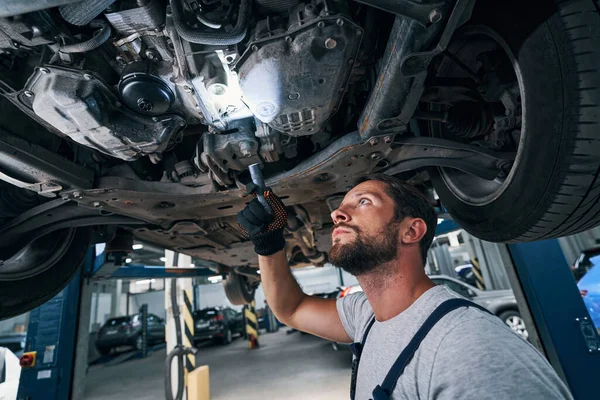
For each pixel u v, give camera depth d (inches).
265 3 34.5
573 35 31.9
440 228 135.4
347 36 33.8
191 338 153.8
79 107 37.9
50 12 33.4
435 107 57.7
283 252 40.1
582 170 34.0
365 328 31.4
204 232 75.0
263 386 171.2
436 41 33.3
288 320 41.8
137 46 38.0
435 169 63.0
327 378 171.2
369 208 28.6
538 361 19.4
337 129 54.8
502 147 50.1
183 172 55.5
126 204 56.2
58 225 63.6
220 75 38.8
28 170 45.9
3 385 123.6
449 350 20.3
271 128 46.2
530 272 90.9
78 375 101.0
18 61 38.0
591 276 166.1
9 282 64.9
